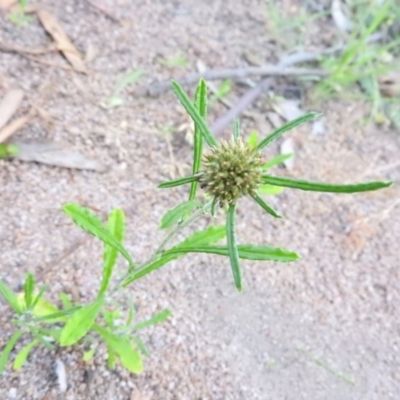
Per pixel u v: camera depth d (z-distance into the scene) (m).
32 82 0.18
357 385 0.15
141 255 0.16
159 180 0.17
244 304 0.16
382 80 0.22
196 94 0.11
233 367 0.15
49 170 0.16
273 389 0.14
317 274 0.17
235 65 0.21
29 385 0.13
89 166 0.17
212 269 0.16
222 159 0.09
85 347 0.14
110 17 0.20
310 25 0.23
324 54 0.22
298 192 0.18
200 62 0.20
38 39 0.19
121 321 0.14
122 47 0.20
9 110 0.17
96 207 0.16
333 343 0.16
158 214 0.17
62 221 0.16
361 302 0.17
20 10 0.19
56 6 0.20
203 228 0.17
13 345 0.13
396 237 0.18
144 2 0.21
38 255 0.15
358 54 0.22
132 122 0.18
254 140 0.14
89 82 0.19
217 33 0.21
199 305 0.15
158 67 0.20
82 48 0.19
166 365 0.14
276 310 0.16
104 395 0.13
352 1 0.23
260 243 0.17
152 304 0.15
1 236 0.15
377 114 0.21
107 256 0.12
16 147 0.16
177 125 0.19
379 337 0.16
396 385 0.15
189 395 0.14
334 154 0.20
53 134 0.17
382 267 0.17
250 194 0.09
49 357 0.13
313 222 0.18
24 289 0.13
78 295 0.14
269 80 0.20
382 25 0.23
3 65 0.18
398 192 0.19
